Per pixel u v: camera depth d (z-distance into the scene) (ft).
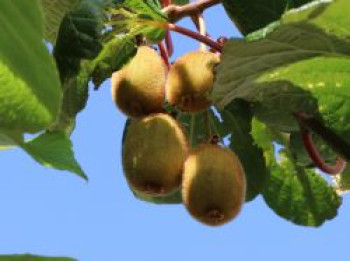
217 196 3.36
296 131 3.57
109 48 3.39
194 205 3.38
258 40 2.97
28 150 2.64
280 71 3.20
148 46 3.56
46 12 3.44
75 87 3.39
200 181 3.37
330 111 3.34
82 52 3.12
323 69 3.22
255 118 3.76
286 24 2.94
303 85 3.26
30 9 2.06
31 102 2.11
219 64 3.10
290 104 3.32
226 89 3.21
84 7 3.16
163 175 3.40
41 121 2.12
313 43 3.06
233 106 3.68
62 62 3.12
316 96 3.31
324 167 3.52
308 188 4.00
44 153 2.72
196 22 3.53
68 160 2.74
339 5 2.87
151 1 3.37
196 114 3.76
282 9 3.42
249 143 3.78
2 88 2.10
